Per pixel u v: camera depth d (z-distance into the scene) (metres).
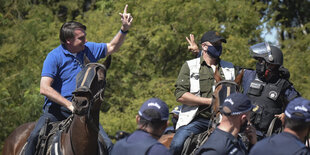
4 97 35.97
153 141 10.95
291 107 10.74
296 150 10.38
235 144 11.32
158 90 34.97
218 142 11.21
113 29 36.97
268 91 15.11
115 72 36.59
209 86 15.75
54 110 16.39
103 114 35.06
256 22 39.06
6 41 40.00
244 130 11.70
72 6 48.09
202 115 15.73
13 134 19.06
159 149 10.75
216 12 38.66
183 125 15.89
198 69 15.93
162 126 11.23
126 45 35.12
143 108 11.27
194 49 18.92
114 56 35.44
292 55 39.97
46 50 37.72
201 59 16.05
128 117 34.06
